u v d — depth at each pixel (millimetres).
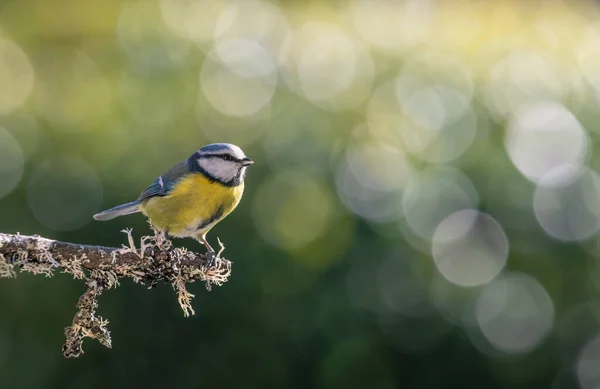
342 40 13336
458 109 12094
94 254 6641
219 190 8789
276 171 11406
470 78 12531
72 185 10953
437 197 11375
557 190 11508
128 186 10945
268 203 11188
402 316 10945
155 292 10695
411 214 11289
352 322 10852
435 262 11117
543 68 12805
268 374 10781
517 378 11172
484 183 11453
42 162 11102
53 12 13734
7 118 11430
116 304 10633
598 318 11312
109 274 6727
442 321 10977
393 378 10891
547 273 11328
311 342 10828
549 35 14625
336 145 11773
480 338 11070
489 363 11086
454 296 11070
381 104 12383
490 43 13703
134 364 10664
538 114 12070
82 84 12234
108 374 10672
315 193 11328
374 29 14242
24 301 10609
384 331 10906
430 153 11758
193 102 12055
